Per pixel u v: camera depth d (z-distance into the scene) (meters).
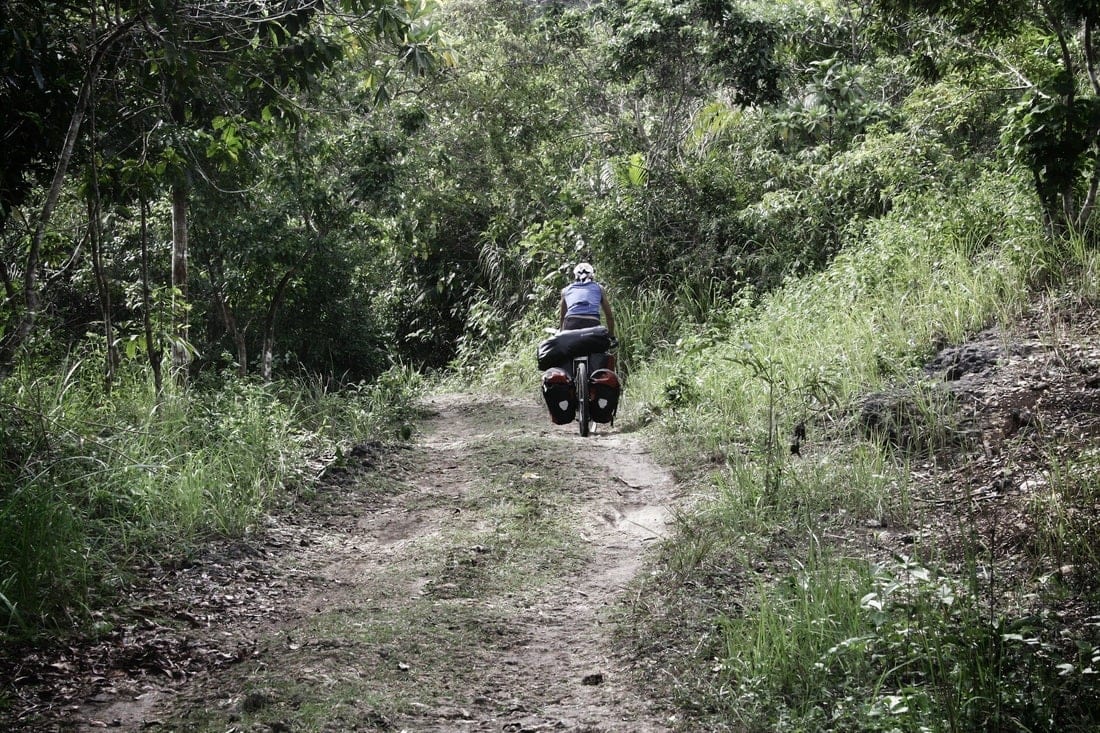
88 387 8.92
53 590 5.16
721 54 17.16
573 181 19.75
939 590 4.40
